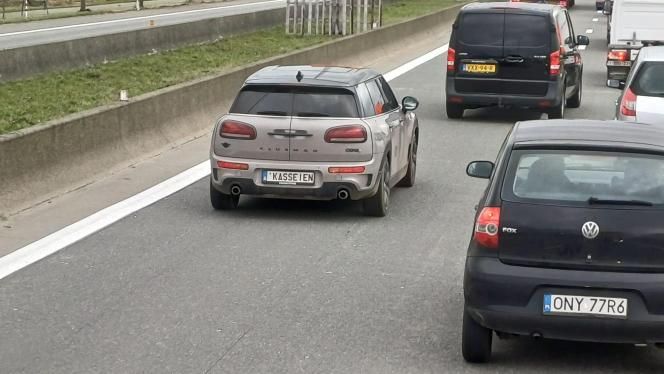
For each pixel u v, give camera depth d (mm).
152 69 24938
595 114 21891
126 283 9531
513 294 7059
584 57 33719
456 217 12578
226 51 29922
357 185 12031
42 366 7379
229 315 8625
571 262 7043
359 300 9125
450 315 8750
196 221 12086
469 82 20672
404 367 7457
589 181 7141
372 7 37000
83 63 24234
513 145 7379
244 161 12125
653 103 14617
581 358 7746
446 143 18078
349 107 12141
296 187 12062
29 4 56906
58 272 9867
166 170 15125
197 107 18281
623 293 6969
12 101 19109
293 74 12633
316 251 10828
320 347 7863
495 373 7371
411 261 10508
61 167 13516
